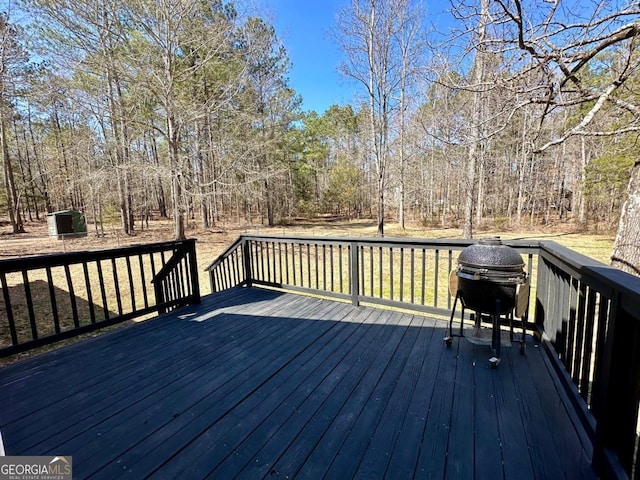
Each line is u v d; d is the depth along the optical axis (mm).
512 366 2346
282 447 1593
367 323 3244
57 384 2207
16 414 1886
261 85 16250
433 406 1896
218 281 6051
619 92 4617
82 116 11445
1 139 17125
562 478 1387
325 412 1857
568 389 1924
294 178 22750
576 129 3154
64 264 2771
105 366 2447
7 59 11383
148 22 9547
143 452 1577
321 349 2678
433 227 18656
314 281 7312
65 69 9719
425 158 18500
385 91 12789
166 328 3184
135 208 16547
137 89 9922
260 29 13297
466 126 4395
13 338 2506
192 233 16109
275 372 2318
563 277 2166
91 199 12734
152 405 1956
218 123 14008
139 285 7145
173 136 10609
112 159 11734
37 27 9609
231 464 1492
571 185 18562
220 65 12023
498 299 2338
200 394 2064
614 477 1265
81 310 5555
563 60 2979
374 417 1806
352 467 1461
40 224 20766
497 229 17062
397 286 6789
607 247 11227
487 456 1513
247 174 13156
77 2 8562
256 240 4617
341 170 24047
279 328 3146
